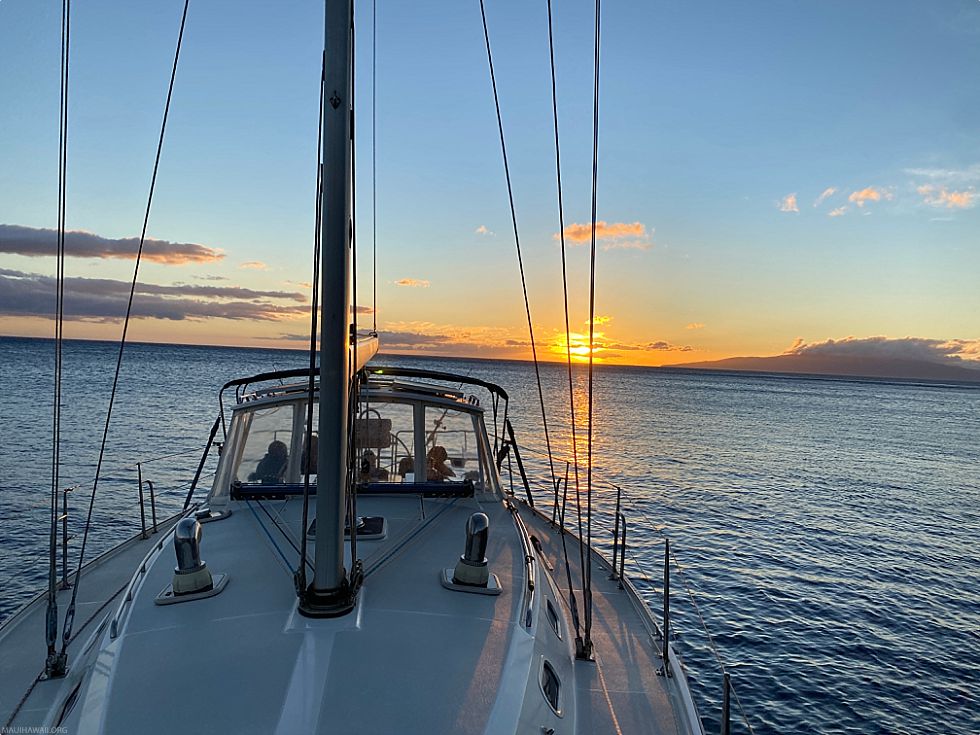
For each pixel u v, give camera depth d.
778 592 21.44
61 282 4.82
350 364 4.61
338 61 4.09
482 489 8.05
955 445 72.56
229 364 178.75
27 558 18.61
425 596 5.16
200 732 3.59
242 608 4.88
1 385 79.12
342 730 3.60
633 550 24.67
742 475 43.59
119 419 51.47
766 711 14.56
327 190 4.11
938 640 18.44
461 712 3.87
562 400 107.25
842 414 117.31
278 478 7.83
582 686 5.86
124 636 4.57
